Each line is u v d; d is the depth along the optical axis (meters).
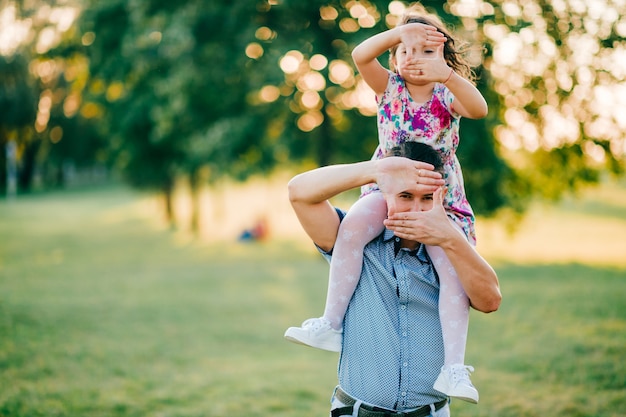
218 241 25.66
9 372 7.22
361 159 17.52
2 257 19.14
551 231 28.02
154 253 21.45
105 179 75.38
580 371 7.09
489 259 19.17
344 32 15.03
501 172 16.06
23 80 30.59
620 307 10.70
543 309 10.80
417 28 2.67
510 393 6.47
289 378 7.40
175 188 30.59
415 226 2.44
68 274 15.81
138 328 9.91
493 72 13.12
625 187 50.88
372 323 2.61
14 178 55.25
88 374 7.31
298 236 28.12
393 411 2.56
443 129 2.91
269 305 12.20
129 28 17.06
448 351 2.58
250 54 15.45
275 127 18.25
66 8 20.69
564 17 12.40
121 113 23.06
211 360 8.22
